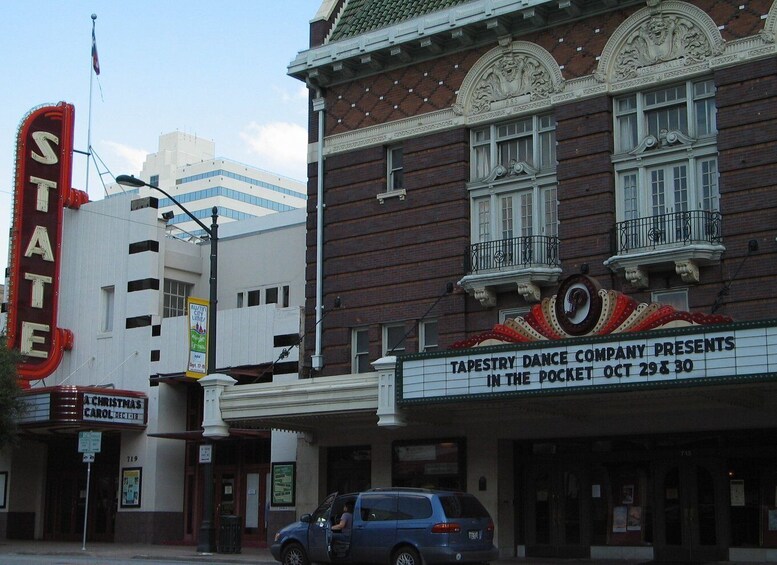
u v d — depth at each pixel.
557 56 28.41
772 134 24.91
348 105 32.19
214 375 29.62
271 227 39.38
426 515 21.34
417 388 25.58
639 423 26.47
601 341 22.95
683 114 26.61
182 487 36.75
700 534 25.72
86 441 31.14
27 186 38.31
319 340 31.55
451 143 29.94
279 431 32.81
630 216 26.94
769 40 25.17
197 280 40.38
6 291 39.00
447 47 30.30
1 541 38.75
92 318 38.94
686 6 26.53
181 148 153.38
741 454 25.36
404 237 30.39
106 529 38.50
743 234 24.91
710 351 21.55
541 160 28.69
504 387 24.16
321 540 22.84
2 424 34.44
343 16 33.78
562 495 27.98
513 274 27.53
